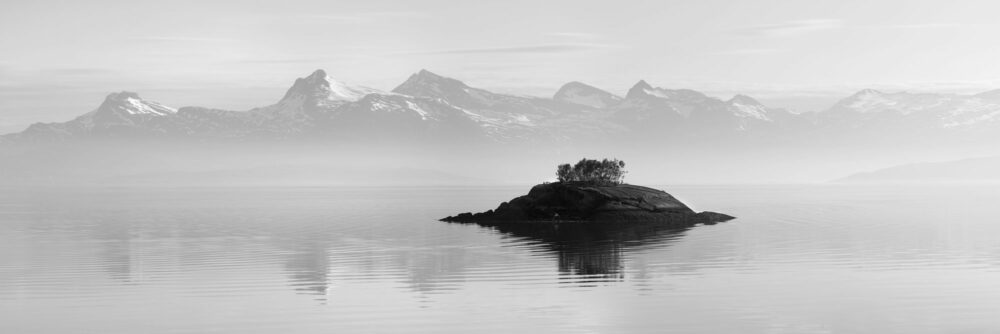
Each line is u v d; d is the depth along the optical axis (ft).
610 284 236.22
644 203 489.67
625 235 389.60
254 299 215.72
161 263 292.81
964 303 203.41
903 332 177.06
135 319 192.65
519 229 436.35
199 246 358.64
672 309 200.34
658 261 286.87
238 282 245.04
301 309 202.49
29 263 295.28
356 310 201.05
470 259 297.94
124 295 222.48
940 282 234.79
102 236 421.59
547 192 498.28
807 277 247.09
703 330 179.83
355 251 331.98
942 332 176.35
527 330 180.86
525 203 500.74
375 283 241.55
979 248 327.06
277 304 208.74
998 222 490.08
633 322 187.11
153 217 615.98
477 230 436.76
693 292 222.28
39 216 643.45
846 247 332.19
